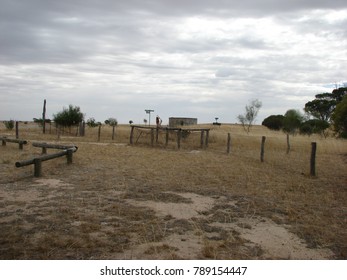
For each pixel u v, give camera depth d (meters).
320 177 13.80
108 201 8.81
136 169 13.95
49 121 45.91
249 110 53.19
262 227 7.19
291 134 42.06
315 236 6.68
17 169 13.07
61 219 7.25
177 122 61.12
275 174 13.90
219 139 31.28
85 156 17.48
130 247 5.87
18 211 7.79
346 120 24.48
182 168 14.70
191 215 7.91
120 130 37.75
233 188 10.88
